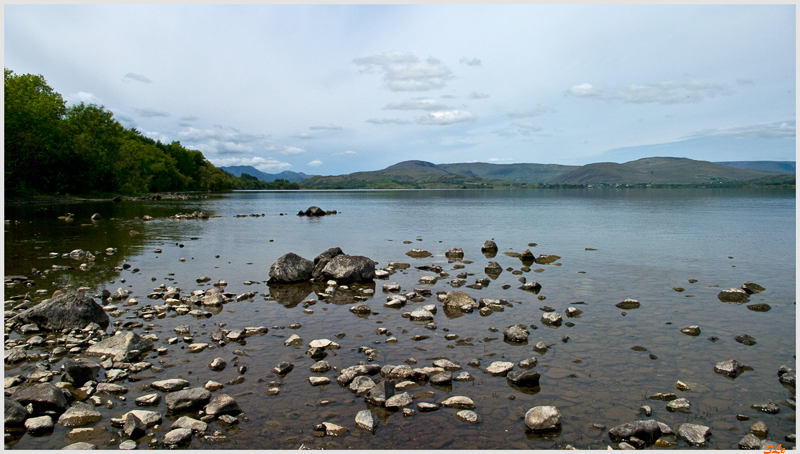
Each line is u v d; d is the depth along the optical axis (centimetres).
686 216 5722
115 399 845
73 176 9188
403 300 1521
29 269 2077
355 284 1855
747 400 851
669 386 907
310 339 1174
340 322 1321
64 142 9062
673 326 1269
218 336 1165
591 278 1928
